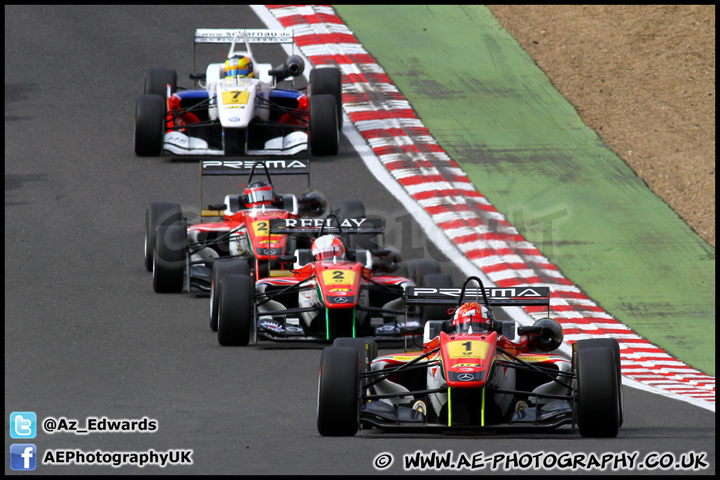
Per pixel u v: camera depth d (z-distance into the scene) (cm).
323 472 2844
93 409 3900
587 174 7600
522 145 7988
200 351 4838
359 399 3366
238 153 7488
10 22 9806
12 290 5725
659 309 5944
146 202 6994
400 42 9619
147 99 7638
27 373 4516
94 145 7831
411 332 3862
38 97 8569
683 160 7781
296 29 9750
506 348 3766
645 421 3775
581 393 3256
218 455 3089
